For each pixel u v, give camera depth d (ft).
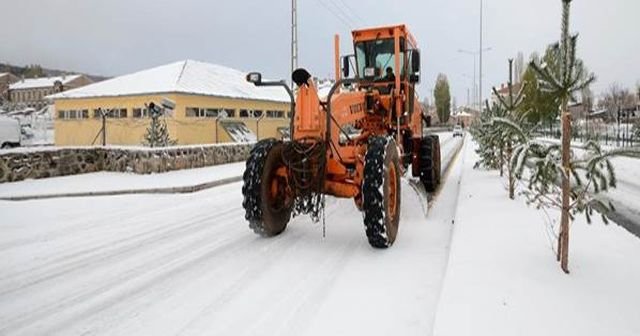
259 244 15.55
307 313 10.12
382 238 14.30
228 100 71.67
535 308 9.04
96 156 34.81
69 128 72.69
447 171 37.19
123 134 66.64
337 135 16.14
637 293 9.71
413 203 21.68
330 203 22.71
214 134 68.13
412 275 12.29
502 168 28.55
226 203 23.58
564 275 10.74
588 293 9.73
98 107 69.46
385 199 14.32
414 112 26.00
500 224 15.67
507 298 9.52
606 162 11.09
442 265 13.04
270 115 82.12
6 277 12.61
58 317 10.18
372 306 10.40
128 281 12.25
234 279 12.30
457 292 9.92
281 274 12.62
